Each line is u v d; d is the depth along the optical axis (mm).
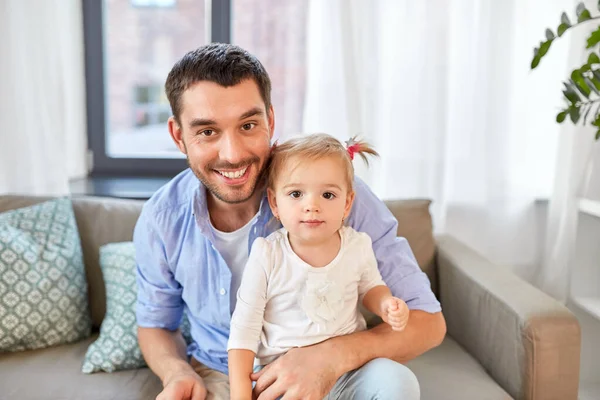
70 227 1758
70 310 1662
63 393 1398
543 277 2096
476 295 1554
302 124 2297
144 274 1424
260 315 1185
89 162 2418
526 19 1994
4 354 1592
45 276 1631
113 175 2430
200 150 1191
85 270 1791
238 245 1322
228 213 1318
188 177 1417
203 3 2385
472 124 2025
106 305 1753
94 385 1441
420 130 2025
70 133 2328
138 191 2148
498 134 2039
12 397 1374
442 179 2053
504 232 2105
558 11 2012
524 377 1334
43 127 2014
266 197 1302
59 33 2020
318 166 1147
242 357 1149
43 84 1994
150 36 2412
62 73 2016
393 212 1833
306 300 1168
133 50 2418
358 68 1982
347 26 1943
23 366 1523
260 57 2295
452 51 2010
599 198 1977
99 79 2371
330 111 2033
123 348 1533
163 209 1366
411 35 1976
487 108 2020
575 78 1413
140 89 2455
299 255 1198
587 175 1956
